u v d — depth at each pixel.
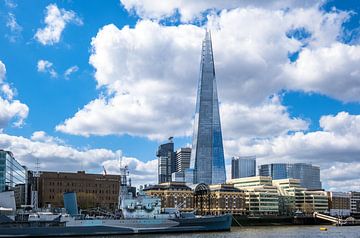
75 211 183.25
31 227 164.38
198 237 166.38
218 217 196.88
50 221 167.88
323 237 180.50
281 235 188.62
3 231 160.25
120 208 196.88
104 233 174.50
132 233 178.88
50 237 166.50
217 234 183.50
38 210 188.00
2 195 171.25
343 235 192.88
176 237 165.62
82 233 171.25
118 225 177.00
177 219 187.38
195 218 191.50
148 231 181.62
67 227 169.50
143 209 187.12
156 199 190.50
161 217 187.50
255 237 172.75
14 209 172.50
